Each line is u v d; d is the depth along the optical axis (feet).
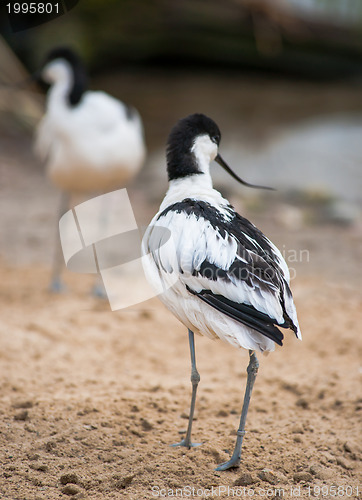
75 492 16.66
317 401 23.27
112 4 78.59
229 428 21.08
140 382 25.03
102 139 34.32
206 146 20.25
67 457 18.61
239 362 28.02
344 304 33.30
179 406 22.72
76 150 34.17
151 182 54.34
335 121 69.41
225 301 16.57
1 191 51.96
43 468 17.74
